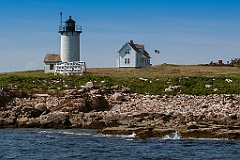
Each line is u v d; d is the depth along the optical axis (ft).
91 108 174.29
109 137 130.52
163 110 170.19
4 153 104.99
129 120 159.12
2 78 221.87
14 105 178.09
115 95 184.34
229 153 103.30
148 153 103.24
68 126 161.17
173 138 126.31
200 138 125.39
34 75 240.94
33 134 141.69
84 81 219.20
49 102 178.50
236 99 183.01
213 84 208.33
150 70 259.80
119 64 320.70
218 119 157.28
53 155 101.81
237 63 347.36
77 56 290.97
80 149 109.40
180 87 201.46
